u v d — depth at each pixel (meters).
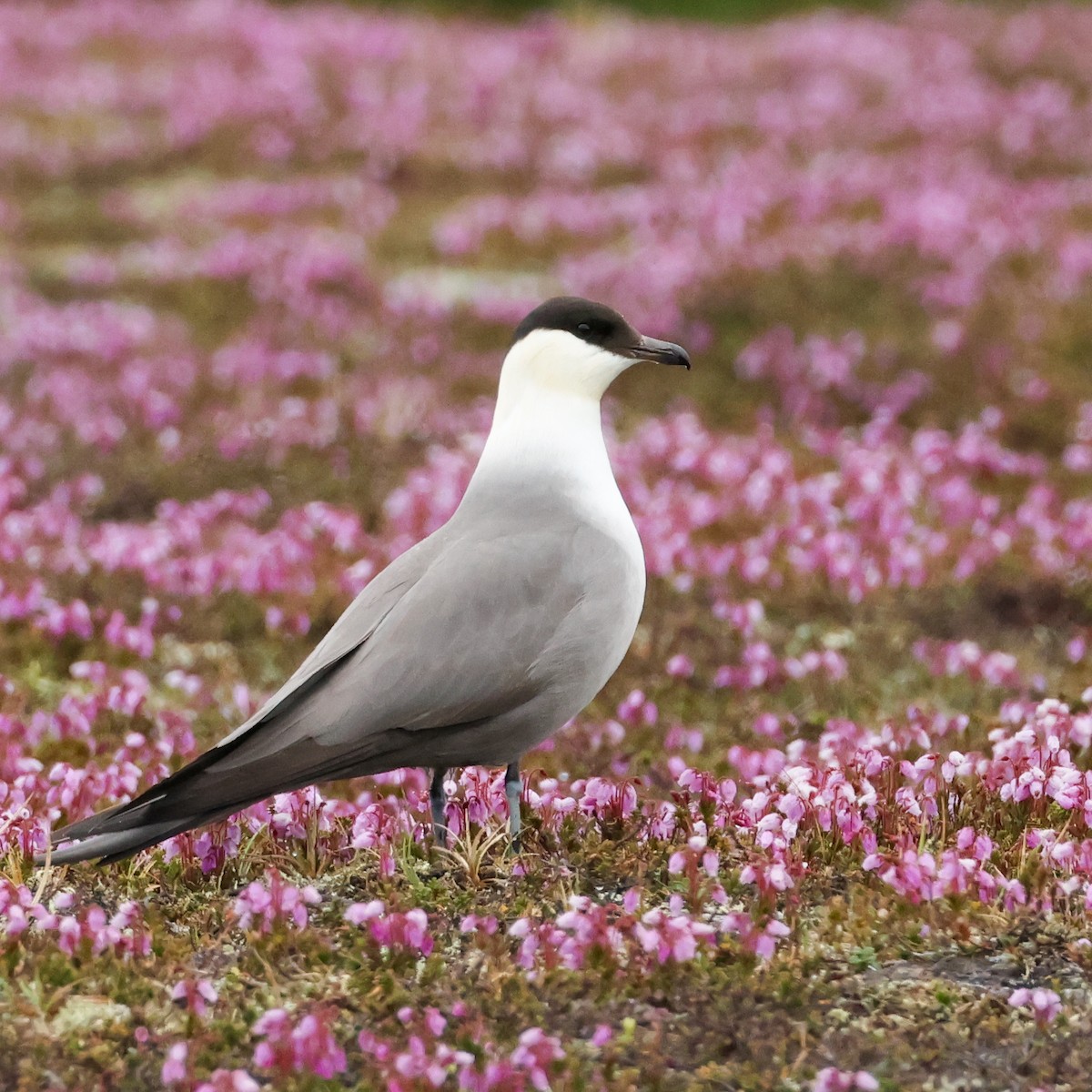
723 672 13.71
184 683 13.23
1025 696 13.52
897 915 8.40
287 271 27.53
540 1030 7.12
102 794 10.30
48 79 41.66
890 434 20.66
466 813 9.51
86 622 14.34
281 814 9.47
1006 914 8.40
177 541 16.64
